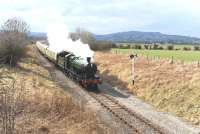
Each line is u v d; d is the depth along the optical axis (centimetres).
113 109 2605
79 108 2381
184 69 3772
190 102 2628
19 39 4656
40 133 1844
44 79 3719
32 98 2480
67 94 3044
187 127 2192
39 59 6462
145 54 6938
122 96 3178
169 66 4162
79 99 2919
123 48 9650
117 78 4069
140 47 9600
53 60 5516
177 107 2627
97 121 2214
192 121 2322
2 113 1462
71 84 3688
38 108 2264
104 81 4047
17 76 3447
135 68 4256
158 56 6309
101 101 2883
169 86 3091
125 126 2156
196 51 8269
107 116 2397
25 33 5116
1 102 1470
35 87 2972
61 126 1994
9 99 1471
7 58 4491
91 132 1925
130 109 2628
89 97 3059
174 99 2778
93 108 2623
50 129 1923
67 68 4259
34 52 8056
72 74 3991
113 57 5934
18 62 4844
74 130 1933
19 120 2002
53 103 2347
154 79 3447
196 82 3011
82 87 3538
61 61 4694
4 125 1443
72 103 2431
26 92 2630
